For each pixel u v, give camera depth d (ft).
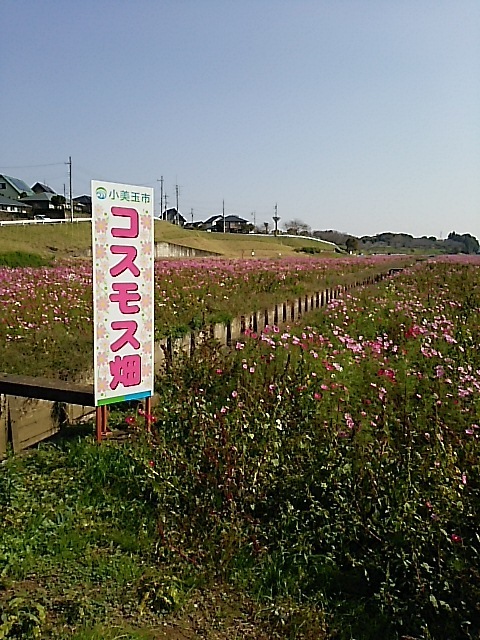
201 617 11.00
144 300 17.90
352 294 51.78
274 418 16.21
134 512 14.43
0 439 17.74
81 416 21.29
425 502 12.28
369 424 16.38
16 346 29.19
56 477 16.26
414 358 24.81
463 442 14.70
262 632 10.64
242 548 12.73
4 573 12.00
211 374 21.20
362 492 13.05
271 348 24.61
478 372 21.16
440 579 10.78
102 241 16.66
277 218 305.12
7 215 181.98
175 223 300.40
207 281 57.31
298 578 11.97
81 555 12.80
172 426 18.20
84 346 29.91
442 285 60.39
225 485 13.96
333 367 20.95
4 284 50.62
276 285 58.49
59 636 10.28
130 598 11.41
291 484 14.29
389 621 10.73
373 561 11.75
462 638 10.19
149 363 18.22
